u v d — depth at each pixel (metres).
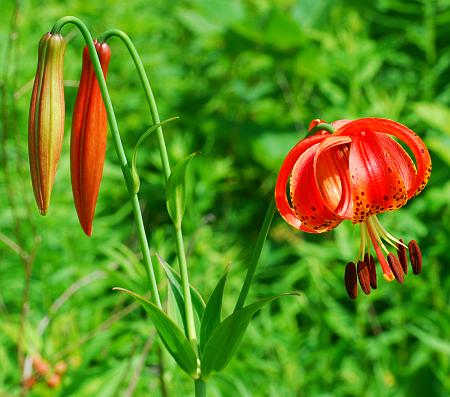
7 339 0.81
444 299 0.86
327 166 0.57
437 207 0.87
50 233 0.85
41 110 0.58
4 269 0.84
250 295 0.83
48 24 1.15
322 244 0.98
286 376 0.79
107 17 1.19
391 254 0.60
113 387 0.70
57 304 0.77
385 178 0.57
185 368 0.59
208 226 0.89
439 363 0.85
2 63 0.88
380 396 0.82
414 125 1.03
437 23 1.08
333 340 0.94
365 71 0.93
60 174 0.86
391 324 0.91
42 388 0.74
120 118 1.15
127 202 1.00
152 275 0.59
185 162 0.58
